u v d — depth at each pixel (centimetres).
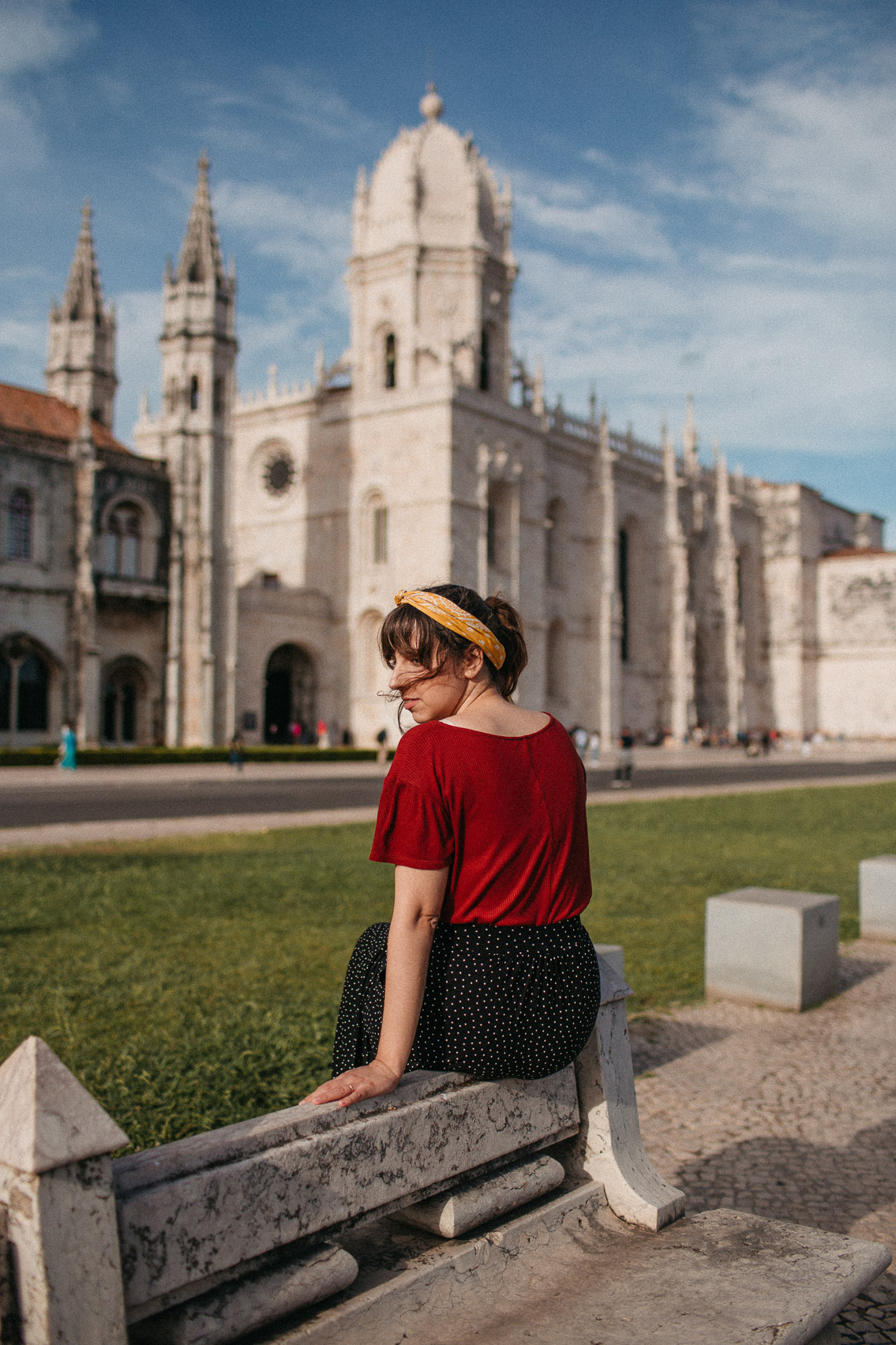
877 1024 991
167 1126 677
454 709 368
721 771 5491
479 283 6862
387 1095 320
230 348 6025
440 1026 343
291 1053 827
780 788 4022
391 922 331
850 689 10494
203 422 5875
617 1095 406
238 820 2667
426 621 361
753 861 1953
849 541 12050
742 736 9100
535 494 7188
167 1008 957
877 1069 862
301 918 1371
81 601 5378
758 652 10438
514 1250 350
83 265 6291
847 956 1282
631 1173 396
